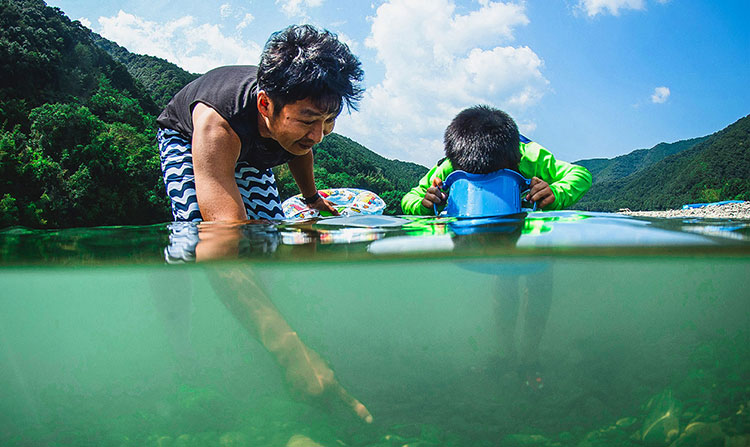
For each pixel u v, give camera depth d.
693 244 1.71
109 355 1.66
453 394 1.46
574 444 1.19
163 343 1.61
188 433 1.25
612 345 1.81
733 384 1.45
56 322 1.66
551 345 1.83
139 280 1.62
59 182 51.31
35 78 70.50
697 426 1.24
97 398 1.44
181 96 2.75
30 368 1.67
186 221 2.62
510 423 1.29
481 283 1.97
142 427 1.27
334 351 1.79
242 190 2.99
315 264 1.67
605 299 1.97
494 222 2.29
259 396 1.42
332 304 1.92
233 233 2.10
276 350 1.43
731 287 1.90
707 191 101.06
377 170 109.44
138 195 58.28
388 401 1.42
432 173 3.43
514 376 1.58
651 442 1.20
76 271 1.59
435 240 1.82
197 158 2.35
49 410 1.38
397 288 1.97
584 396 1.43
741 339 1.76
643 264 1.85
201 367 1.53
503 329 1.97
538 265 1.86
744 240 1.79
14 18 72.88
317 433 1.25
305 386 1.38
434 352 1.80
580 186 2.96
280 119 2.26
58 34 79.12
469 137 2.75
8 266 1.58
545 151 3.08
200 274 1.54
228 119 2.35
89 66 81.50
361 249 1.70
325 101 2.19
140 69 123.38
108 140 57.34
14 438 1.24
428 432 1.25
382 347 1.87
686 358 1.65
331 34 2.24
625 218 2.43
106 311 1.65
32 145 55.28
